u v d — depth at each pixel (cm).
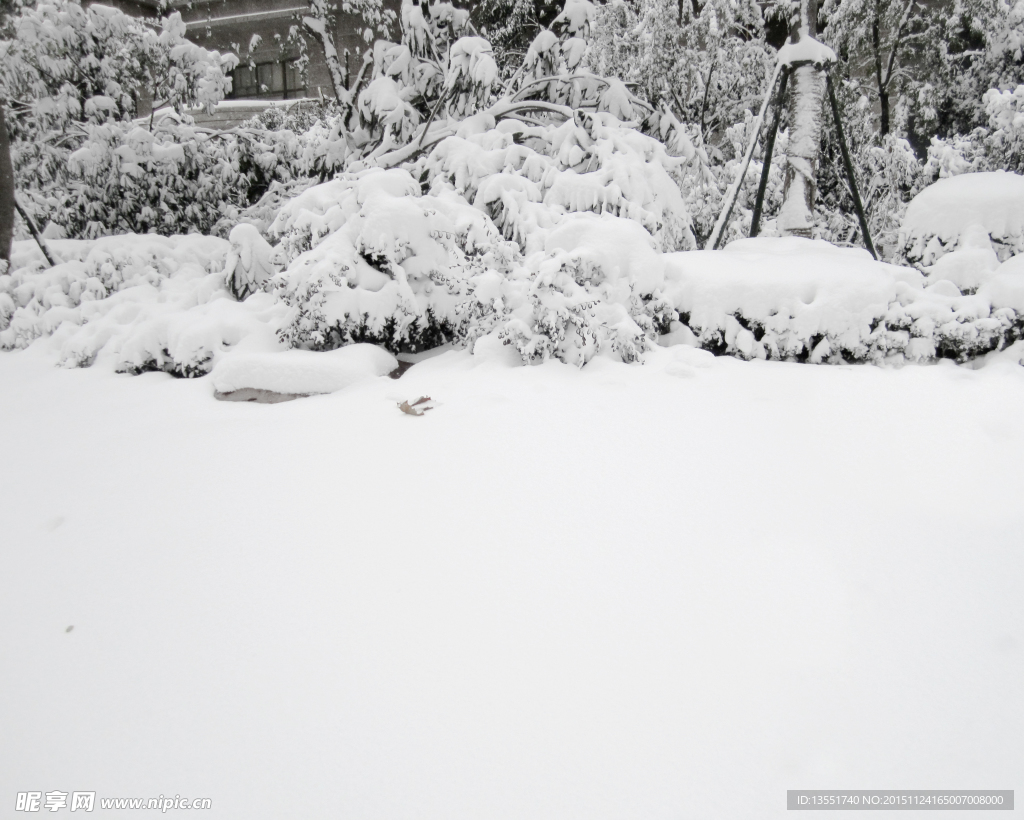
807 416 320
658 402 341
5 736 148
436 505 244
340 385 396
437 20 785
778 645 166
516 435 301
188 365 451
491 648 168
